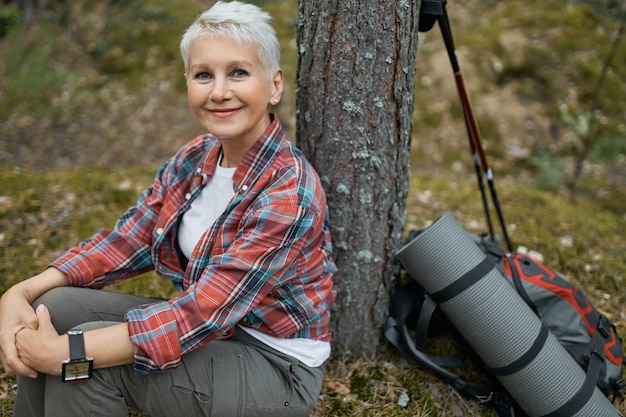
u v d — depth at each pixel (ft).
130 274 6.13
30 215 10.18
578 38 17.78
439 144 16.02
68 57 20.77
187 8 21.56
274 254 4.95
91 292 5.63
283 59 18.15
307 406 5.50
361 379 7.02
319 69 6.00
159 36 20.74
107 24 21.35
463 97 7.25
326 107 6.11
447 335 7.71
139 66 20.10
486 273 6.37
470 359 7.39
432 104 16.70
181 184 5.81
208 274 4.90
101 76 20.12
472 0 19.85
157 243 5.81
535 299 6.77
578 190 14.29
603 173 15.07
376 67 5.86
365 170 6.30
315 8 5.83
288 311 5.41
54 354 4.61
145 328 4.69
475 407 6.80
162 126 18.22
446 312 6.55
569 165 15.39
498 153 15.79
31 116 18.78
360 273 6.81
